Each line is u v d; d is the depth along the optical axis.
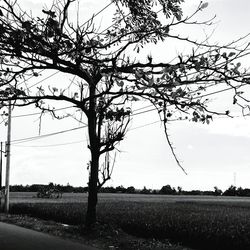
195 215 28.09
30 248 14.48
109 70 10.77
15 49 9.16
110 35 11.85
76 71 15.09
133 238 19.19
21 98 14.64
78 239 17.70
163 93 9.94
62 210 31.23
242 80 9.48
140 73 9.76
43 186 69.06
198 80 9.61
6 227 22.97
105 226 20.36
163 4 10.64
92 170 20.61
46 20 8.78
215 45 9.59
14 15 8.73
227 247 17.34
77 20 10.33
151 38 11.85
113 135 20.53
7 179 36.19
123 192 117.94
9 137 36.41
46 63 10.67
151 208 36.47
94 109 19.81
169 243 18.42
